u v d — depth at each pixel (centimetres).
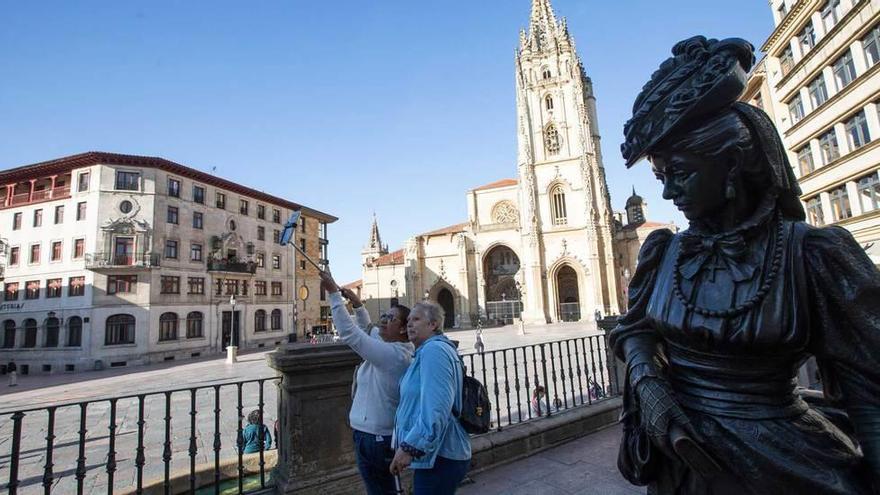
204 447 929
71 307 3362
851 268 116
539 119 5575
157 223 3612
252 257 4603
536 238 5256
